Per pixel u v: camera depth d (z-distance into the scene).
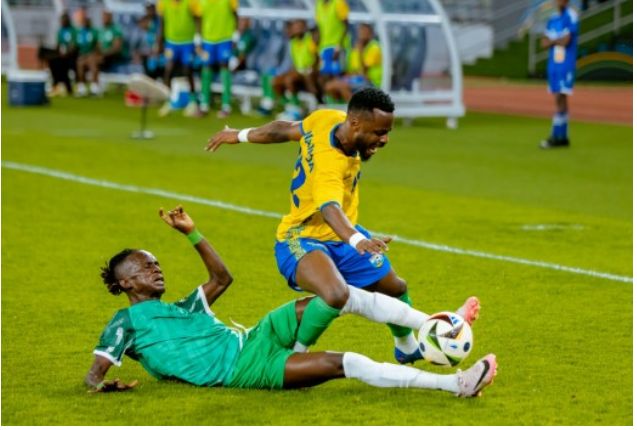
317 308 17.42
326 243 18.39
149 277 17.91
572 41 50.44
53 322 22.48
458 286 25.70
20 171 42.53
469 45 93.44
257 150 49.81
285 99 61.06
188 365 17.78
